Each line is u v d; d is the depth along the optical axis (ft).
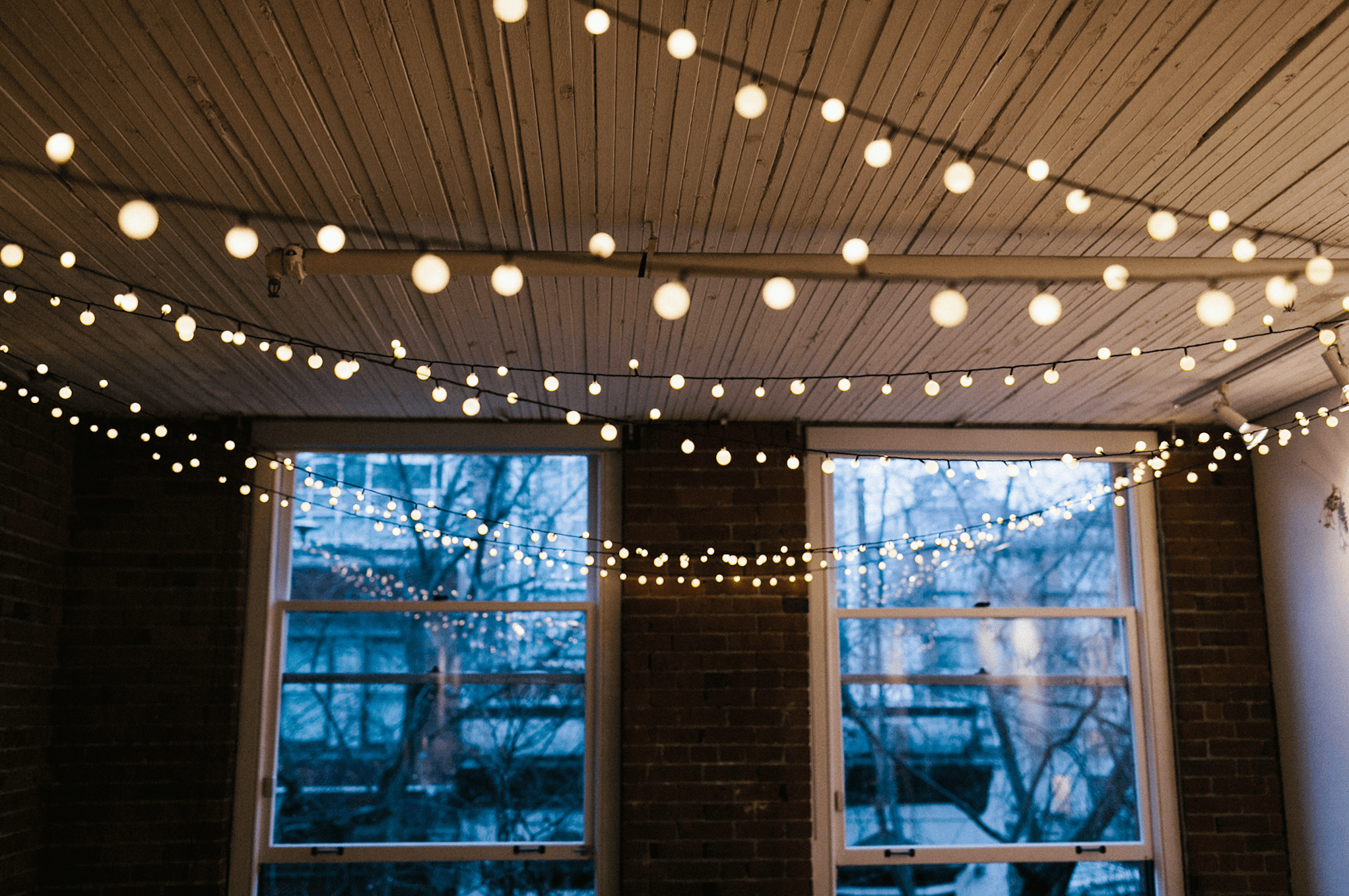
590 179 9.68
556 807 18.13
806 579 18.53
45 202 10.13
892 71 7.97
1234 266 8.25
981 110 8.51
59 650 17.39
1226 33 7.54
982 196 10.02
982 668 19.01
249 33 7.55
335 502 16.25
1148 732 18.72
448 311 13.17
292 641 18.38
